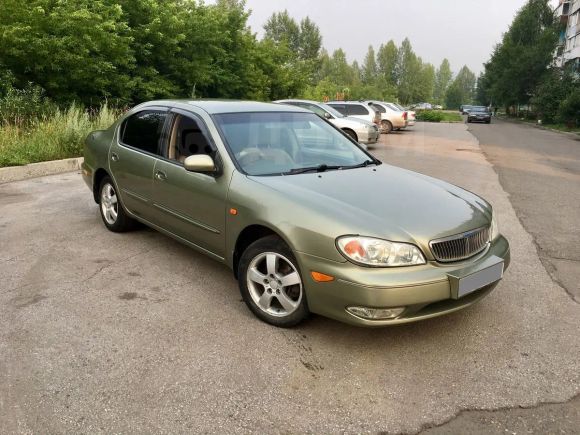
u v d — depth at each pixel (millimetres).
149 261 4844
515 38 58406
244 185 3777
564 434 2582
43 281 4324
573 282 4613
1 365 3059
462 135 24547
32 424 2561
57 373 2992
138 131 5152
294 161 4281
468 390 2939
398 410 2748
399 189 3881
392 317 3096
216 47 19531
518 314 3924
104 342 3354
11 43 12141
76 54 12898
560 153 16516
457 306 3344
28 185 8172
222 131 4184
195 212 4207
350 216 3270
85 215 6402
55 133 10258
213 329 3566
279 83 27859
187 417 2643
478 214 3727
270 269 3555
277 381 2975
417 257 3150
